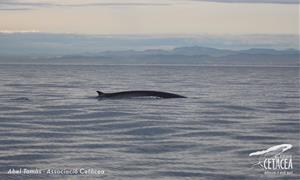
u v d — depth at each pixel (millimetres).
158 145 54531
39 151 50719
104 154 49281
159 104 103312
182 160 46656
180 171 42375
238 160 46781
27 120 77250
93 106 98938
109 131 65312
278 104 107938
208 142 56656
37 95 130625
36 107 97188
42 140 57750
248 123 74625
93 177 40312
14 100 112812
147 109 93375
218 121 76688
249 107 100375
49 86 179625
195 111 90875
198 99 117812
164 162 45750
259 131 66062
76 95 130750
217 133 63812
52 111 89938
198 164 44969
